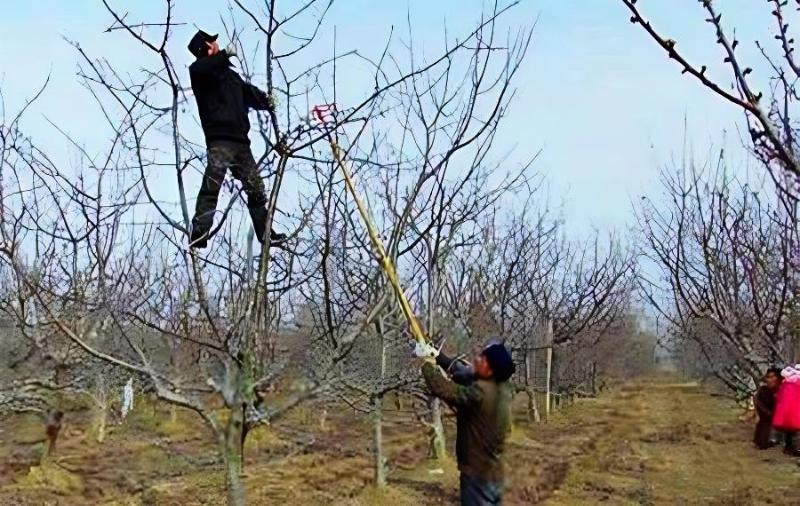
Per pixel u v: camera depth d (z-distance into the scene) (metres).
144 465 13.95
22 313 7.72
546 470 14.36
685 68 2.77
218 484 12.52
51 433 13.26
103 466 13.88
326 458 14.78
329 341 5.32
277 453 15.23
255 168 4.45
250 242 4.47
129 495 12.02
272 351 5.36
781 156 2.78
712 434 20.31
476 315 14.40
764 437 16.75
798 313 10.84
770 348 12.50
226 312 5.19
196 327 5.61
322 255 5.06
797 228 7.61
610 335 31.70
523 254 22.64
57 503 11.48
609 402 31.47
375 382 8.68
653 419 24.58
